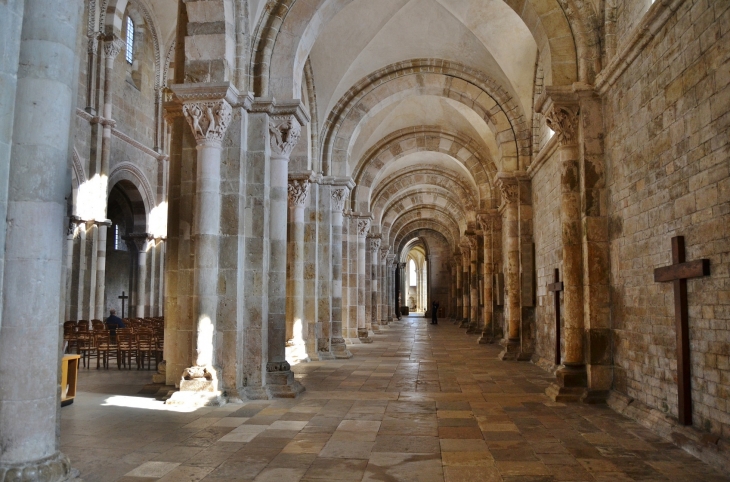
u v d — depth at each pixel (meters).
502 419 9.51
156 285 29.38
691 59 7.75
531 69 18.02
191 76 11.35
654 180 9.02
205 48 11.39
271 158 12.65
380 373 15.36
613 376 10.98
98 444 7.78
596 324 11.09
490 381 13.89
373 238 34.53
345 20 17.28
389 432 8.59
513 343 19.00
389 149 26.98
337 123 20.55
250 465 6.88
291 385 11.90
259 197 11.77
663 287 8.73
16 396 5.09
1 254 5.15
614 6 11.34
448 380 14.05
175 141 12.25
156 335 15.54
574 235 11.68
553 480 6.36
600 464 6.93
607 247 11.21
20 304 5.15
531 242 18.95
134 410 10.05
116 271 31.12
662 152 8.72
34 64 5.37
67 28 5.59
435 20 17.80
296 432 8.55
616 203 10.77
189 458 7.15
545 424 9.13
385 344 25.16
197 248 11.00
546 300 16.75
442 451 7.54
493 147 25.19
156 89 29.14
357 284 26.14
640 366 9.66
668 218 8.52
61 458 5.41
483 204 26.30
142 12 27.41
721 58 6.96
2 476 4.92
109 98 24.17
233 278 11.20
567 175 11.80
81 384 12.86
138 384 12.87
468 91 19.75
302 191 18.31
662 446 7.75
